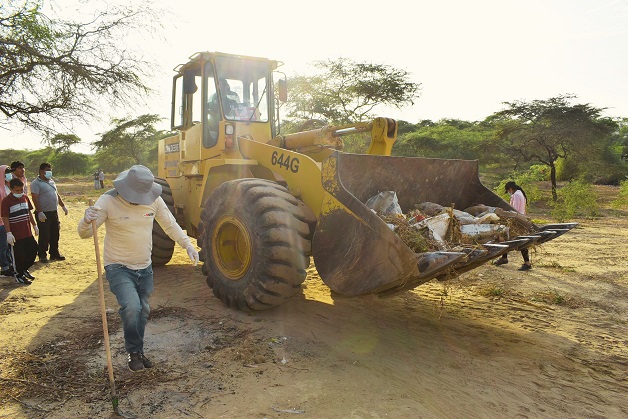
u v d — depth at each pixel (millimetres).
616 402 3508
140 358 3668
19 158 65438
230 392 3455
